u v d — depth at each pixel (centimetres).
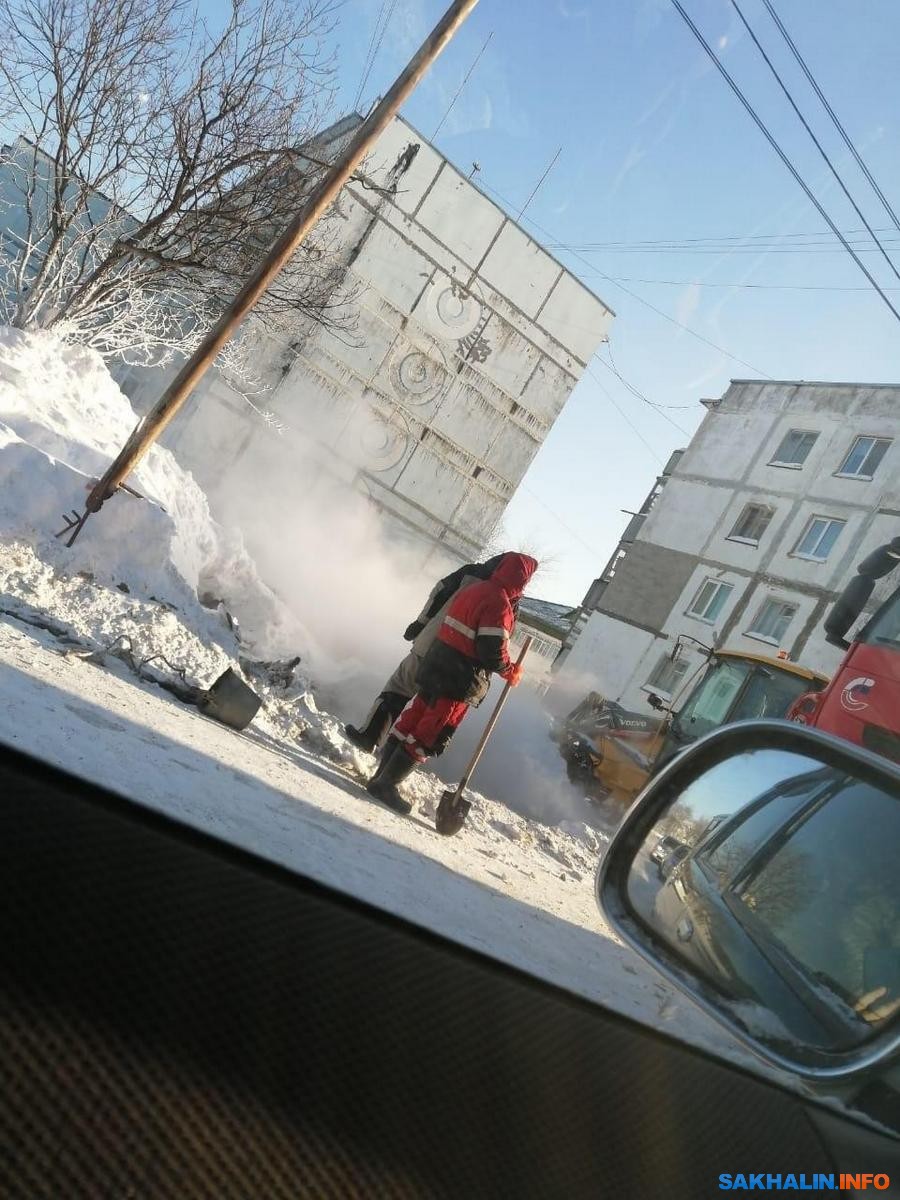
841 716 867
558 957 408
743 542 3434
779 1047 186
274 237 1304
